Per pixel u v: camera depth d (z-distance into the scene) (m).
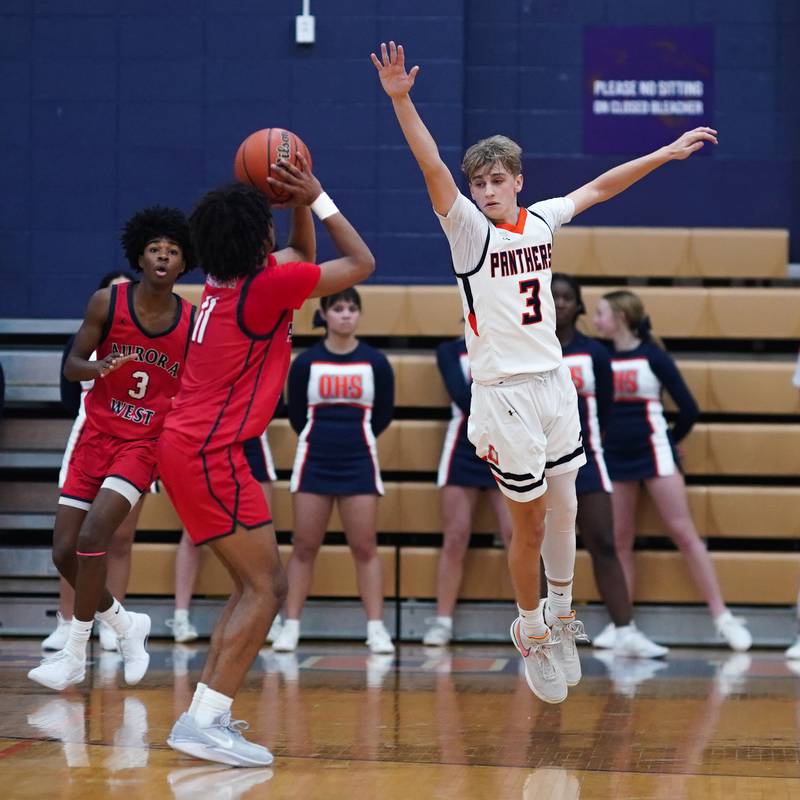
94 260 20.48
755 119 21.34
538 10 21.47
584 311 16.97
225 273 9.93
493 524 18.12
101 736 10.93
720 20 21.36
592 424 16.86
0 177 20.50
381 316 19.23
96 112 20.45
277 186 10.41
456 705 12.66
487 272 10.41
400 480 19.02
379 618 17.22
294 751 10.41
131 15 20.44
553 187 21.42
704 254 19.84
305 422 17.45
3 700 12.73
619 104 21.42
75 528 12.70
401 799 8.79
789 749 10.59
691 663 16.08
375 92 20.30
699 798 8.91
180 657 16.22
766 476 18.61
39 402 19.23
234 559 10.02
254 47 20.38
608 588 16.91
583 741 10.89
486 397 10.60
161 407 12.60
